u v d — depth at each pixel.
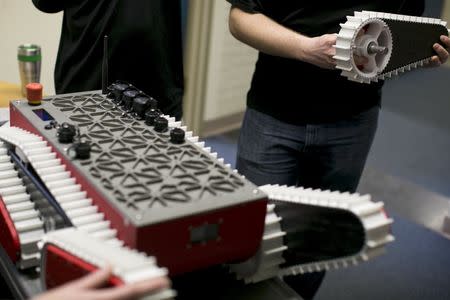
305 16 1.38
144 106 1.04
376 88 1.48
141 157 0.90
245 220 0.83
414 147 3.26
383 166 2.98
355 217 0.80
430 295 2.02
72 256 0.72
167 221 0.75
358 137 1.49
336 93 1.42
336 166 1.51
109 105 1.10
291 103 1.44
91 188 0.82
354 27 1.07
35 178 0.93
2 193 0.94
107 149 0.92
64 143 0.93
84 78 1.59
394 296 1.99
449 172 2.98
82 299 0.60
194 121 3.13
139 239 0.73
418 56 1.26
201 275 0.97
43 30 2.41
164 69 1.60
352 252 0.83
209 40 2.97
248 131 1.53
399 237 2.36
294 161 1.51
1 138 1.02
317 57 1.20
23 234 0.90
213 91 3.17
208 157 0.94
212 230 0.80
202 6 2.84
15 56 2.50
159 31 1.54
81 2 1.50
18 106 1.07
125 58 1.54
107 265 0.66
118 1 1.46
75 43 1.57
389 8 1.41
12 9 2.43
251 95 1.52
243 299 0.92
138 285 0.62
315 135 1.45
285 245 0.92
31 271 0.92
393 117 3.68
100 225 0.78
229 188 0.84
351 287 2.02
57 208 0.84
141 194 0.80
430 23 1.25
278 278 0.97
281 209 0.90
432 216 2.54
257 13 1.38
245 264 0.93
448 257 2.26
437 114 3.79
